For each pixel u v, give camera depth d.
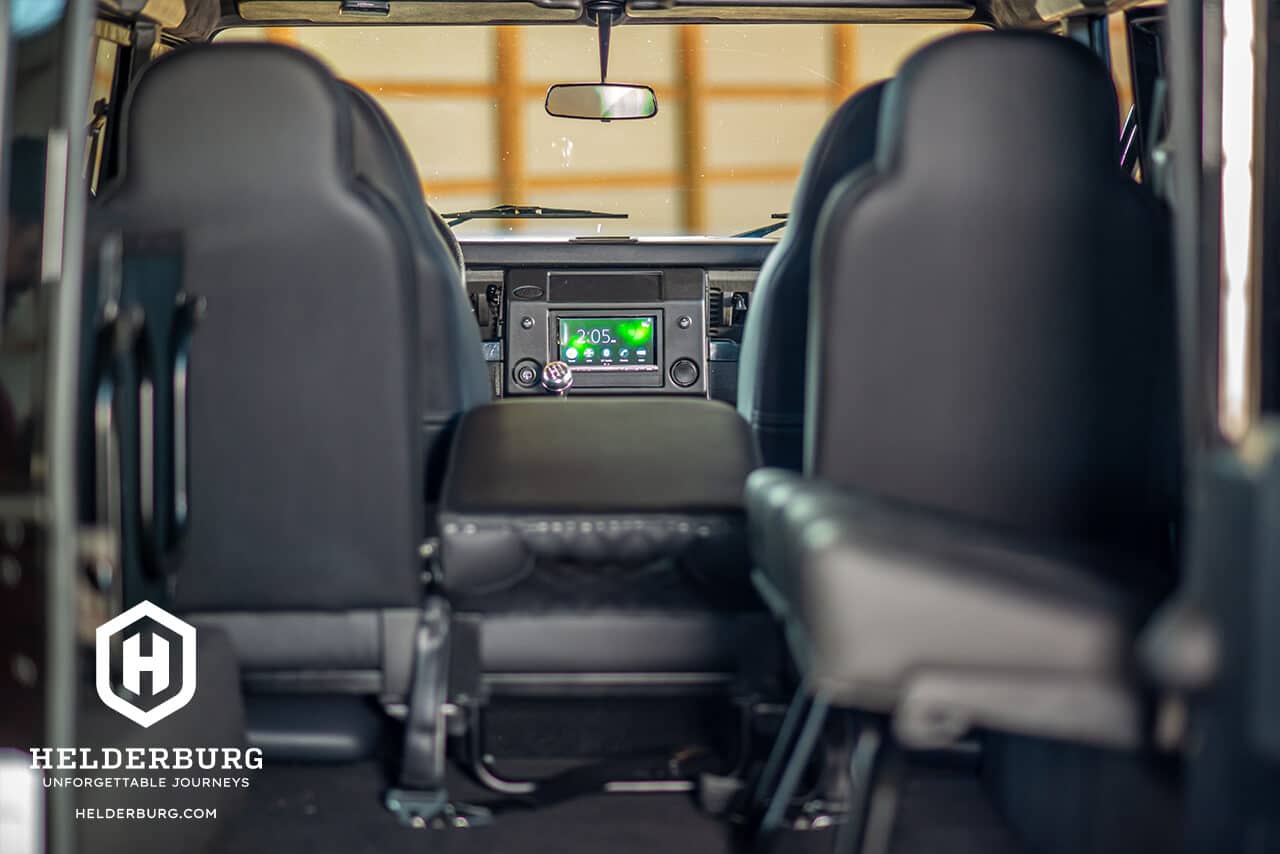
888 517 1.53
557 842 2.27
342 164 2.15
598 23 3.49
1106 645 1.41
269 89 2.11
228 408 2.21
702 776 2.31
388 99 6.85
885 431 2.03
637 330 4.09
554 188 4.75
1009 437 2.03
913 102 1.98
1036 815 2.12
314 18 3.48
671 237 4.16
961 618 1.42
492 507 2.27
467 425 2.59
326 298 2.17
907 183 1.99
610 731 2.62
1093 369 2.02
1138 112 2.87
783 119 6.30
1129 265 2.01
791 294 2.57
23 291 1.51
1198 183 1.61
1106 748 1.75
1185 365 1.61
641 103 3.68
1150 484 2.04
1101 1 2.93
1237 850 1.25
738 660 2.34
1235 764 1.25
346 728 2.39
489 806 2.30
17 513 1.51
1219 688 1.28
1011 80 1.98
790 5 3.44
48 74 1.53
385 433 2.22
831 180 2.51
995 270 2.00
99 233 2.01
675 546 2.26
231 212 2.13
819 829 2.25
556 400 2.73
